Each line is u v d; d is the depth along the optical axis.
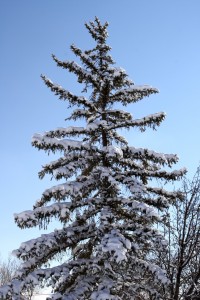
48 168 11.09
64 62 12.47
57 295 9.45
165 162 11.10
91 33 13.95
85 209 10.81
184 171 10.97
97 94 13.61
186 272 12.28
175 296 11.41
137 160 12.20
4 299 8.87
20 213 9.60
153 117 11.43
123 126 11.85
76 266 10.30
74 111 12.39
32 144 10.55
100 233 10.08
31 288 9.49
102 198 10.89
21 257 9.50
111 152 10.29
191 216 12.02
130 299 10.15
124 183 10.59
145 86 12.37
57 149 10.67
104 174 9.95
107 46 13.34
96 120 11.41
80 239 10.52
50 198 10.48
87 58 13.08
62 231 10.03
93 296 9.00
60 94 12.21
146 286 10.65
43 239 9.52
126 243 9.05
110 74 12.58
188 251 11.84
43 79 12.11
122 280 10.18
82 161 11.02
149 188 11.11
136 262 10.12
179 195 11.14
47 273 9.45
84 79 12.93
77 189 10.08
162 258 12.13
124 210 10.85
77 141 10.72
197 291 11.75
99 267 9.55
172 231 12.05
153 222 10.50
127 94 12.53
